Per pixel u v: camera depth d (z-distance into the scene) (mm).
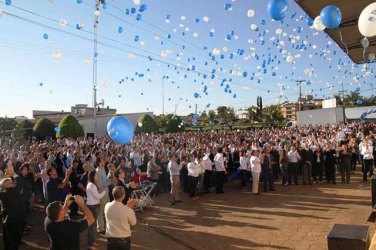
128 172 10445
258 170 11758
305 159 13273
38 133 30969
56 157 11727
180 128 41875
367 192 11188
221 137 21375
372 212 8031
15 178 7043
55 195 7062
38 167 11188
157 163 12539
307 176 13398
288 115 75312
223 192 12367
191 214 9211
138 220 8727
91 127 39844
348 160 13195
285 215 8742
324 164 13844
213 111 56938
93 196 6504
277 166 14695
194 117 30984
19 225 5828
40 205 10578
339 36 6906
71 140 22734
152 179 11211
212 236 7246
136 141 19859
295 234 7168
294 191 12047
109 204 4707
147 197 10242
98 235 7629
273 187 12555
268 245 6562
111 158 11055
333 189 12039
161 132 40719
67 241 3838
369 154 13242
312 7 5574
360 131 21344
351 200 10117
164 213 9422
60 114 56844
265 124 53219
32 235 7734
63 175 11531
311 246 6422
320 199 10469
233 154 14398
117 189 4703
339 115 37438
